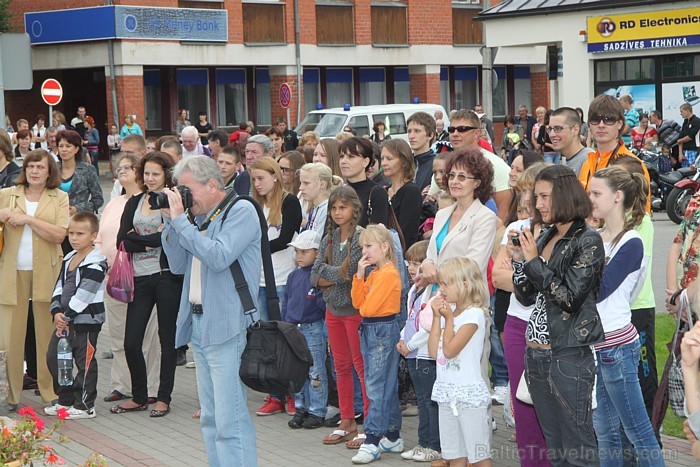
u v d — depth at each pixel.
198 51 33.75
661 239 17.64
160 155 8.92
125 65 32.28
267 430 8.45
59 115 32.38
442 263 6.80
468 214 7.10
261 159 8.92
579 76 27.06
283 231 8.82
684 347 4.52
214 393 6.63
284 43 35.62
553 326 5.62
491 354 8.87
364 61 37.50
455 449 6.72
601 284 5.98
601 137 7.36
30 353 9.95
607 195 6.08
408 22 38.59
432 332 6.75
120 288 8.90
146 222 8.91
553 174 5.59
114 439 8.27
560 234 5.69
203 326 6.55
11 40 13.38
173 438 8.28
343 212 7.79
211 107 35.59
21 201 9.16
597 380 6.09
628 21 25.80
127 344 9.03
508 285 6.44
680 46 25.02
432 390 6.93
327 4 36.53
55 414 9.02
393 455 7.66
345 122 27.31
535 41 27.70
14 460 5.91
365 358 7.51
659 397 5.62
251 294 6.59
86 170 11.01
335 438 8.01
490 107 28.33
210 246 6.33
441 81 40.47
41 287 9.13
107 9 32.03
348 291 7.77
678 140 23.23
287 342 6.46
